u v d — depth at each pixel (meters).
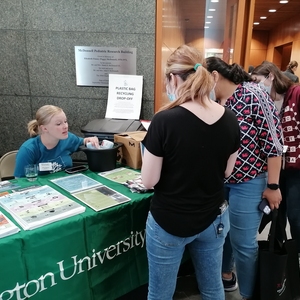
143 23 2.34
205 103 0.92
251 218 1.42
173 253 1.03
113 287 1.34
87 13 2.33
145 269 1.48
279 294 1.47
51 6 2.33
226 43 2.65
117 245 1.32
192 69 0.95
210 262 1.12
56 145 1.75
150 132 0.93
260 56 10.31
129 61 2.42
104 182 1.57
